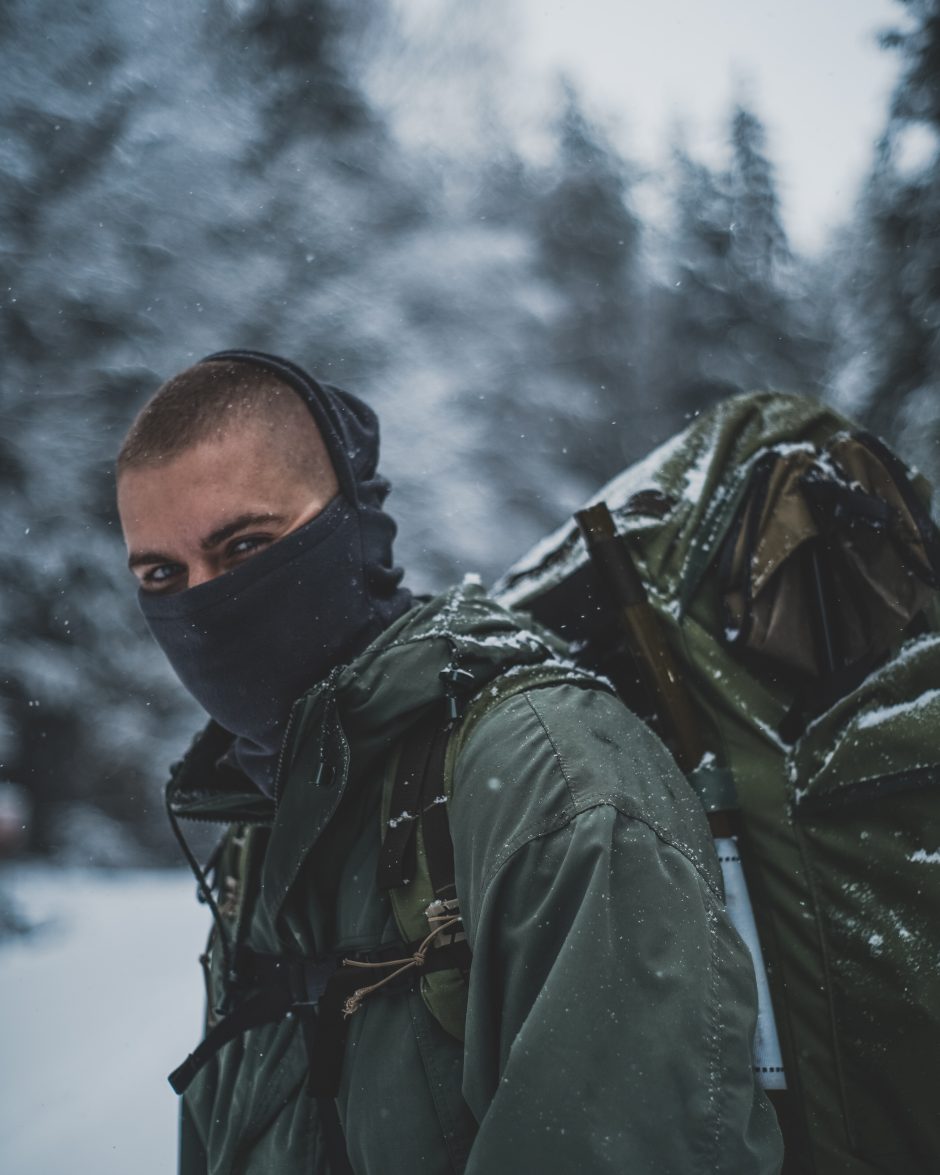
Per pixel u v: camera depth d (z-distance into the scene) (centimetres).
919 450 974
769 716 109
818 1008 99
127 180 1309
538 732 87
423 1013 87
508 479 1672
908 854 98
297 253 1438
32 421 1210
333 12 1845
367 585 113
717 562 117
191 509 106
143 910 1006
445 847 90
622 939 76
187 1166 118
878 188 1095
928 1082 94
